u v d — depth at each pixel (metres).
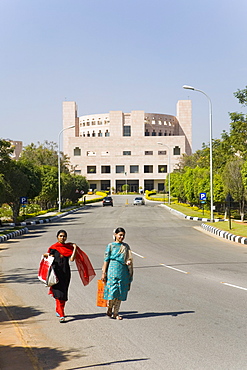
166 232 27.58
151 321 7.46
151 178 138.50
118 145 140.88
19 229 29.30
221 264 14.38
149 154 140.00
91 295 9.93
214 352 5.77
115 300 7.77
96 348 6.12
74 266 14.82
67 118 157.38
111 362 5.54
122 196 116.31
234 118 39.62
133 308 8.49
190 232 27.61
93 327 7.22
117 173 139.88
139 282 11.29
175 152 139.88
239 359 5.48
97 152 141.62
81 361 5.64
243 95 37.81
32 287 11.10
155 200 98.56
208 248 19.31
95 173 140.12
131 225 33.41
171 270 13.23
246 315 7.70
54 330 7.12
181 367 5.27
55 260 7.80
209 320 7.41
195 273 12.63
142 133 143.38
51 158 78.69
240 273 12.53
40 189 43.12
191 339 6.36
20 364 5.60
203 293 9.75
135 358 5.65
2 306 9.01
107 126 150.25
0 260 16.52
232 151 42.69
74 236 25.42
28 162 43.31
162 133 149.88
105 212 53.22
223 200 42.44
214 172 46.88
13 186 34.72
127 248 7.79
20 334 6.91
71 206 70.50
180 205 66.31
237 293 9.70
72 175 82.06
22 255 17.75
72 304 9.02
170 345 6.12
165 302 8.92
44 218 42.00
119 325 7.29
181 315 7.82
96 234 26.55
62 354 5.95
